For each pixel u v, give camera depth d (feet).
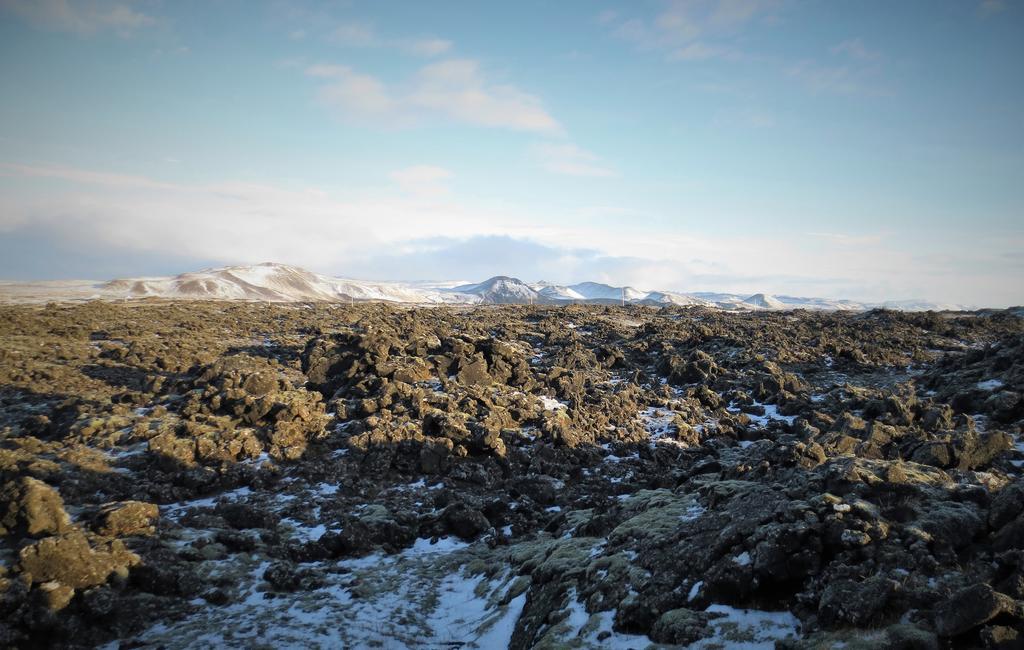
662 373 207.92
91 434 129.49
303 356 201.36
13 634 61.21
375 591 78.28
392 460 125.08
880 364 216.33
